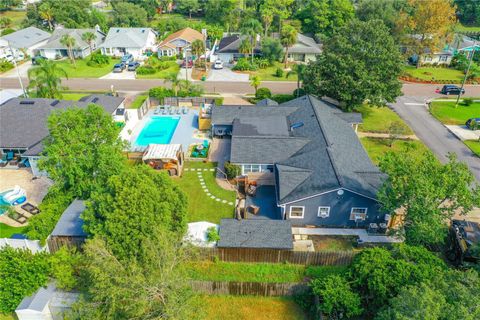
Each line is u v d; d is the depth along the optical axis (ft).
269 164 137.28
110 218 87.15
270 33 347.77
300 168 130.31
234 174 140.46
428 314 64.69
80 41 301.63
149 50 312.50
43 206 115.65
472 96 232.53
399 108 213.46
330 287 88.07
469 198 95.50
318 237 116.26
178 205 96.37
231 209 128.36
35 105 164.76
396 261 88.48
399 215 111.04
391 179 101.45
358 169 128.16
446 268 89.81
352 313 85.35
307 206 118.11
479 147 170.30
